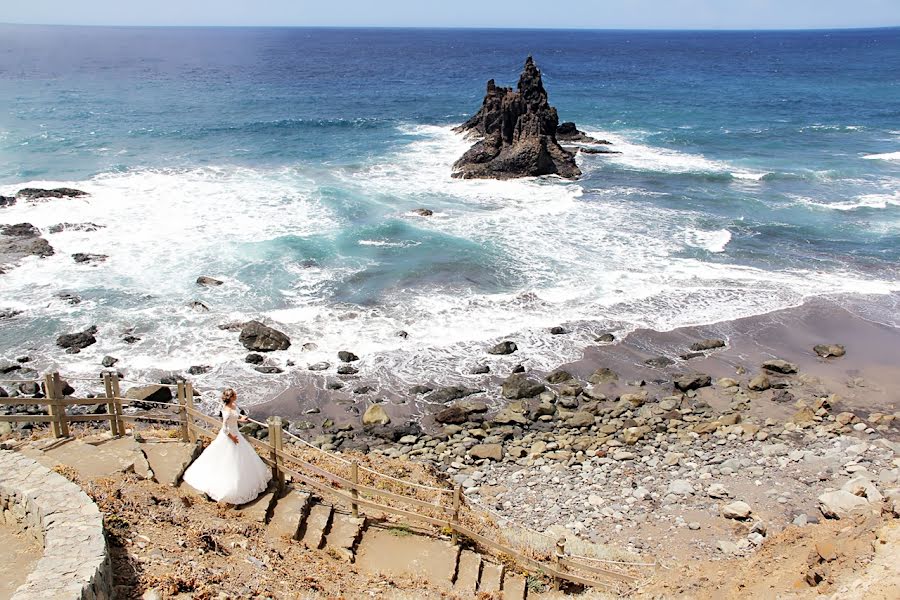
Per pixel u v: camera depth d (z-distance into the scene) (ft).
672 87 351.25
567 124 199.21
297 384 76.33
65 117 207.62
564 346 86.22
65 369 75.36
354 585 33.42
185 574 29.45
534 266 106.52
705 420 73.10
